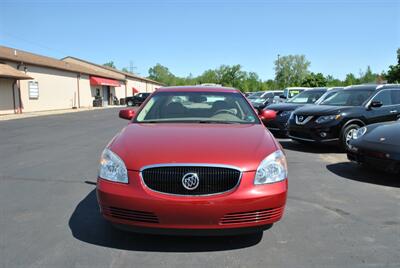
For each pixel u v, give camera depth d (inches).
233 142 132.4
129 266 114.3
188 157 119.5
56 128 562.6
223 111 181.6
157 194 116.3
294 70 3454.7
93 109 1285.7
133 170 119.2
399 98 335.3
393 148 204.4
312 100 446.0
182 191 116.8
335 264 116.0
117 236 136.8
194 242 131.3
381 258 120.3
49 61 1284.4
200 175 117.0
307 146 358.0
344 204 175.9
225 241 132.3
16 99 977.5
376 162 212.7
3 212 163.9
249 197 116.6
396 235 139.3
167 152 122.6
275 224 149.1
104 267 113.7
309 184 212.4
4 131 514.9
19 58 1019.3
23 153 322.7
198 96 193.3
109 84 1696.6
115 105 1766.7
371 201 181.0
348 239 135.3
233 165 118.6
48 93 1169.4
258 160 122.3
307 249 126.7
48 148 353.1
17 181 219.9
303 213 162.7
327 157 299.4
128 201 116.9
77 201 180.4
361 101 327.9
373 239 135.4
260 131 152.1
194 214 114.8
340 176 232.4
